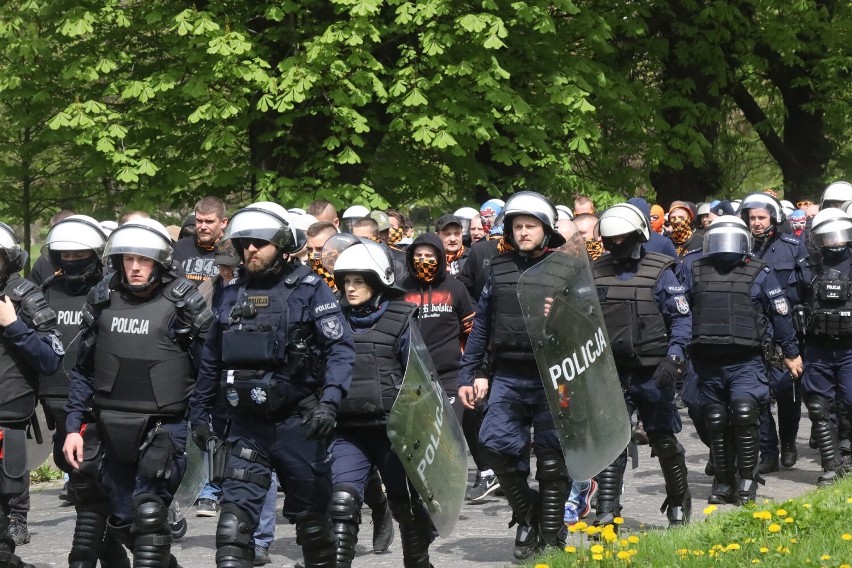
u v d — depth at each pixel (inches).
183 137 1835.6
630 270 756.6
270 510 738.8
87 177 1787.6
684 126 2148.1
